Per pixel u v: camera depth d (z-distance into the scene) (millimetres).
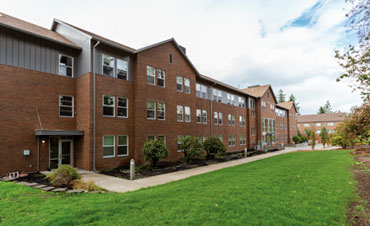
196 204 5410
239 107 30188
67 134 12562
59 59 13578
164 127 17422
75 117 14078
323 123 65062
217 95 25938
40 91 12539
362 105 8125
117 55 14805
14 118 11383
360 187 7012
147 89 16156
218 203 5516
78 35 14289
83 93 13539
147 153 13656
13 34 11617
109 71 14273
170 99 18219
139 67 15625
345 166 11523
